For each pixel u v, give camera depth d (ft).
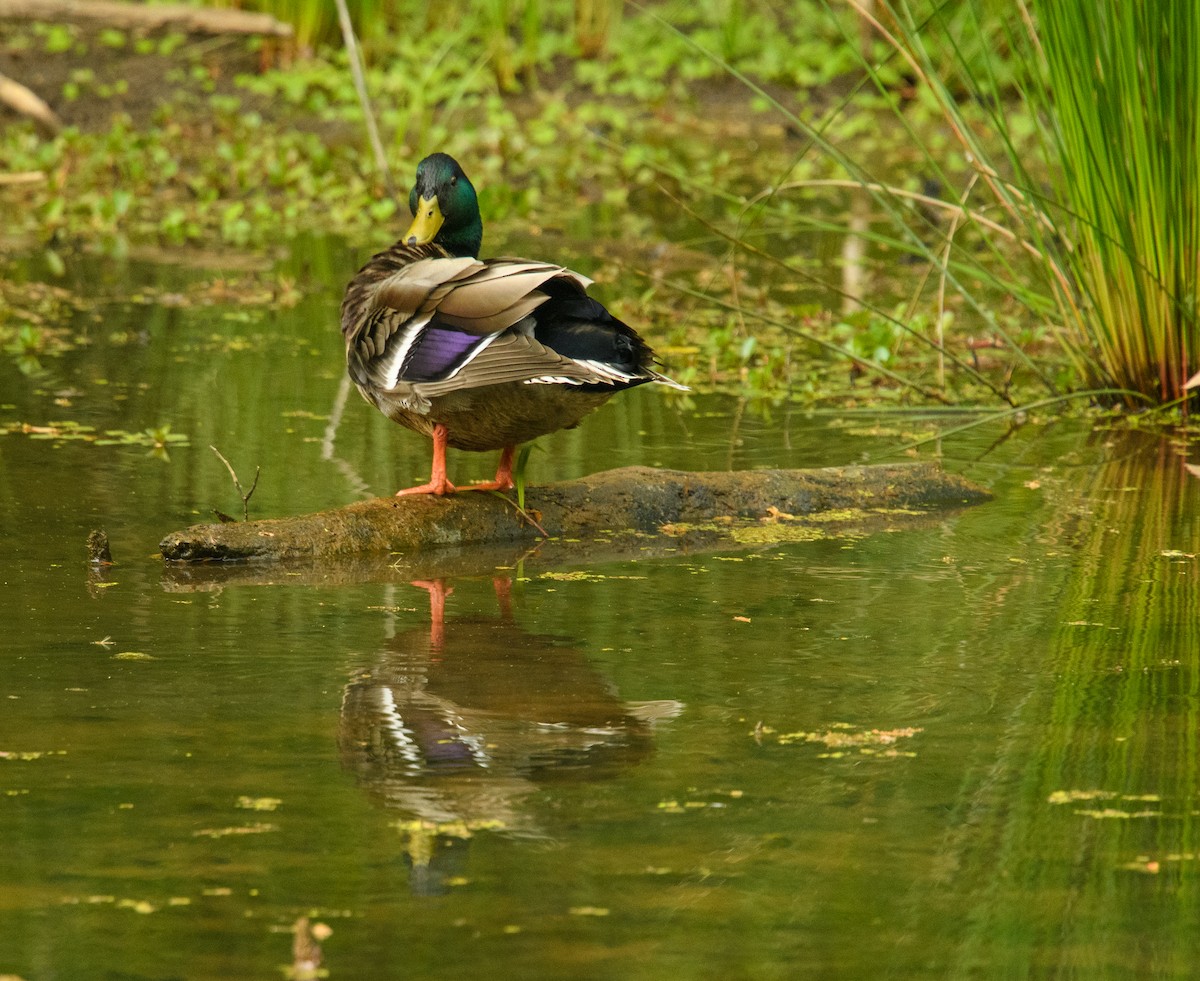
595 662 27.20
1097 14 45.06
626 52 109.60
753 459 42.04
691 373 52.03
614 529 35.88
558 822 21.20
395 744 23.53
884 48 105.09
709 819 21.27
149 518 35.53
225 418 44.65
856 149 93.81
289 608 29.91
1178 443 44.65
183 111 93.86
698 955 18.13
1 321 55.42
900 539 35.37
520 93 103.91
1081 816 21.56
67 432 42.75
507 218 76.95
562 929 18.62
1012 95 101.96
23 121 88.84
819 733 24.22
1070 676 26.68
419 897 19.24
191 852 20.18
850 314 56.18
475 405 32.27
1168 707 25.32
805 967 17.94
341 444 42.19
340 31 103.60
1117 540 35.19
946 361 54.65
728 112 103.04
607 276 65.26
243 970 17.70
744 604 30.58
